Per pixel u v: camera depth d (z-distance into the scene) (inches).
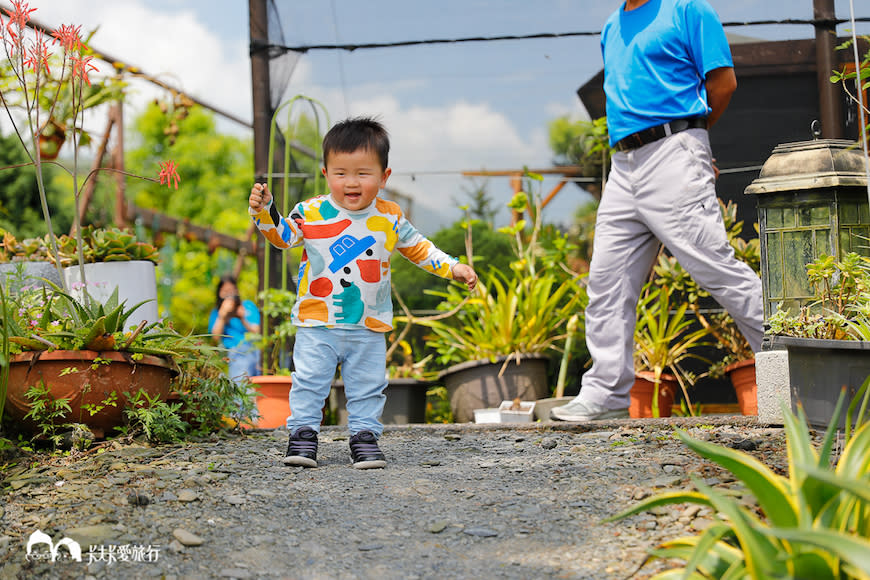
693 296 201.8
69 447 128.0
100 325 127.9
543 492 105.1
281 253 226.5
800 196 141.8
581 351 220.8
